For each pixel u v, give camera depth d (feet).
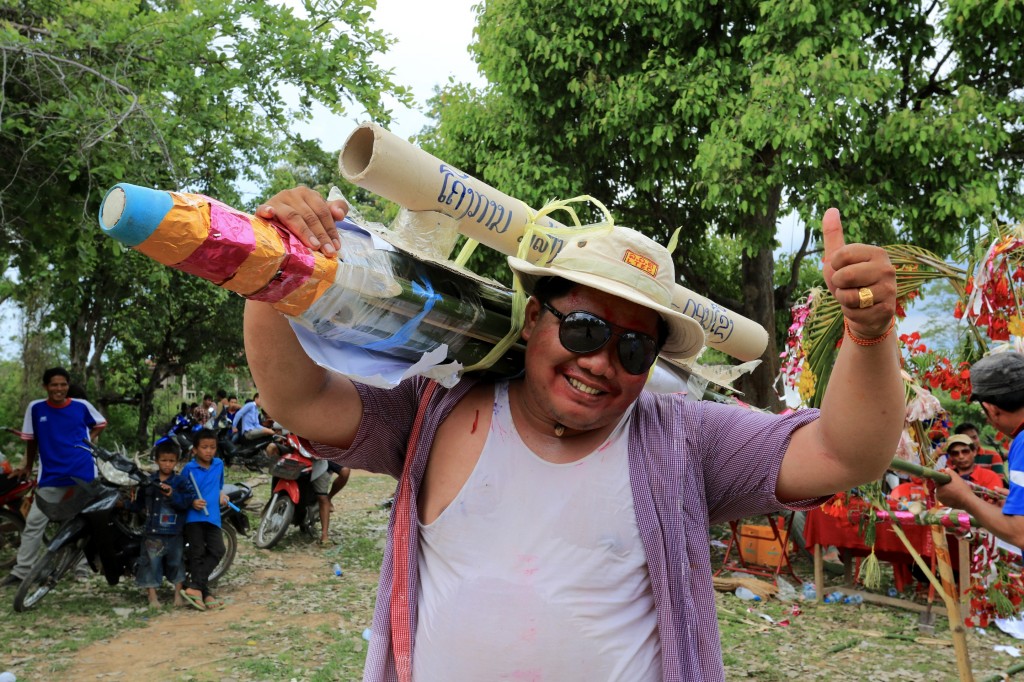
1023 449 10.16
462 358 5.90
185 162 24.91
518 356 6.18
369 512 36.11
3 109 21.25
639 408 6.14
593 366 5.44
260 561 26.12
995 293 12.97
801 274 46.47
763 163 30.01
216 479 21.65
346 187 31.86
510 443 5.94
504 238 5.87
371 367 5.49
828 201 28.48
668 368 6.96
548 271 5.49
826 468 5.44
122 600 21.58
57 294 49.85
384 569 6.25
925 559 21.48
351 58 23.58
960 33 29.35
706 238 40.06
